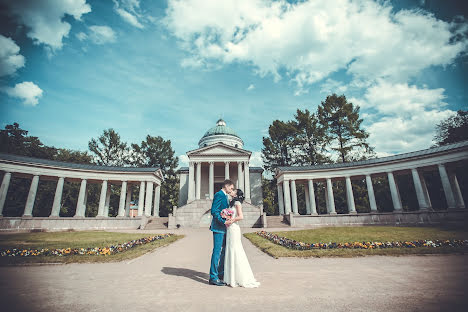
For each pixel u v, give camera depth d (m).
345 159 46.47
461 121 34.06
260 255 9.61
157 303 4.05
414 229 19.12
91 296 4.46
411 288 4.67
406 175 38.41
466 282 4.98
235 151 42.62
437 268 6.47
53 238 17.19
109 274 6.37
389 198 40.38
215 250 5.50
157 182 40.44
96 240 15.28
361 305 3.78
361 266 7.02
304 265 7.37
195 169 47.88
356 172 34.25
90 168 34.56
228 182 6.31
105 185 35.31
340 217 30.98
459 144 26.31
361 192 43.84
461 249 9.05
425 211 27.11
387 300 4.00
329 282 5.27
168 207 57.50
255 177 49.56
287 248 10.66
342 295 4.33
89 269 7.05
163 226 31.86
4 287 5.11
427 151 28.98
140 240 13.66
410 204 38.03
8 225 26.91
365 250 9.32
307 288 4.84
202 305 3.92
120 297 4.39
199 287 5.07
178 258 9.09
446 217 25.89
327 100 44.16
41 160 31.27
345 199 45.31
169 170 60.34
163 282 5.50
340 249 9.77
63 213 46.31
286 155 50.22
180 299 4.26
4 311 3.67
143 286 5.16
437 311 3.45
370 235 15.09
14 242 14.22
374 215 29.98
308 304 3.88
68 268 7.21
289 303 3.95
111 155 55.97
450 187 26.69
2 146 35.75
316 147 46.34
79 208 33.00
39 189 42.66
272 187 53.12
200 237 18.52
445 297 4.08
